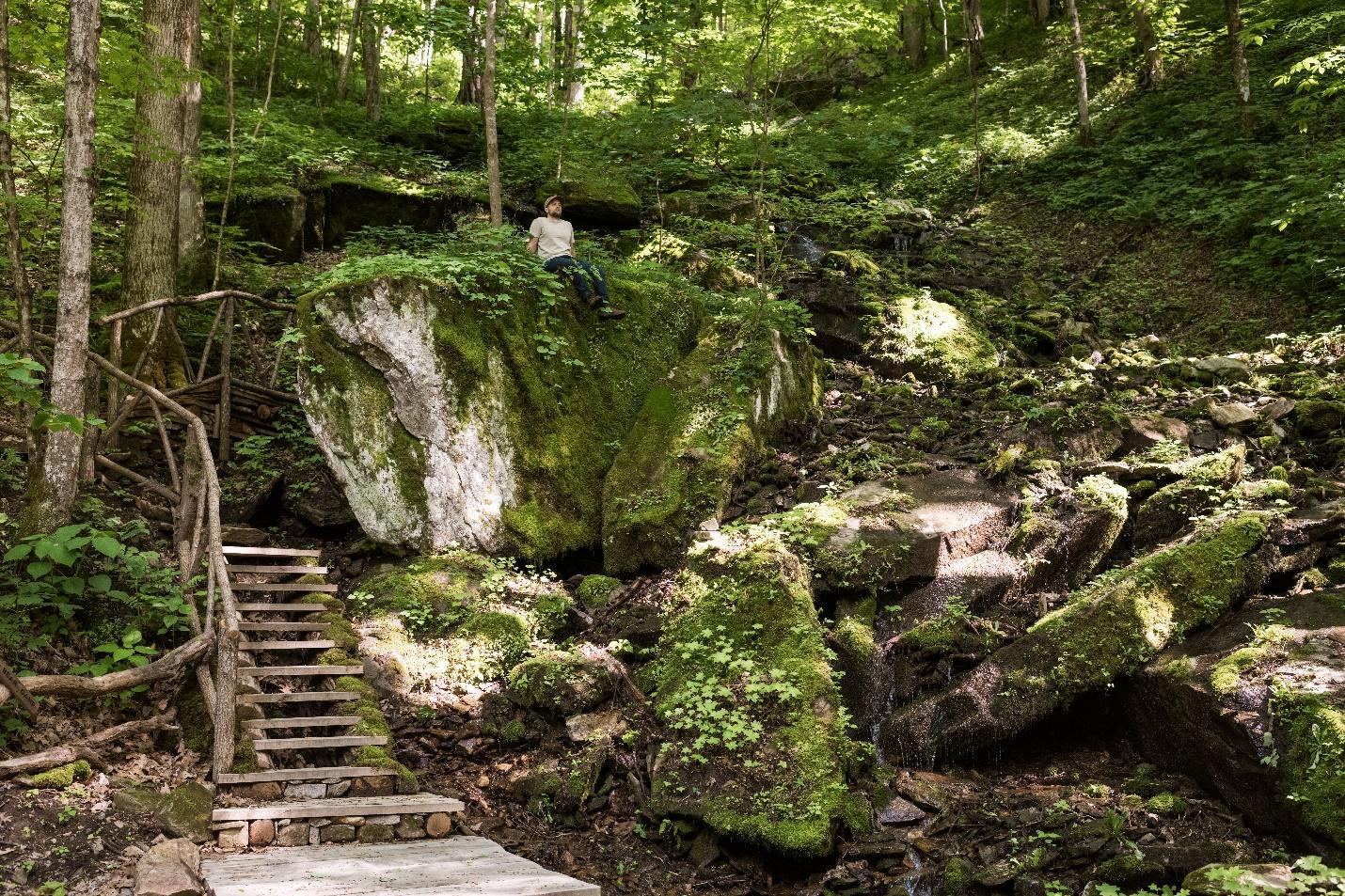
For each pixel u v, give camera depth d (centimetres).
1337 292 1092
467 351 824
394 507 827
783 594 687
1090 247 1429
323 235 1392
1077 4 2280
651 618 746
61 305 650
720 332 962
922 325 1103
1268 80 1562
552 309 905
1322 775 499
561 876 458
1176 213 1385
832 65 2455
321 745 598
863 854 551
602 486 873
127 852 464
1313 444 841
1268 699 548
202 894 422
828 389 1046
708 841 572
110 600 670
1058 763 634
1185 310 1211
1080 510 766
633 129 1576
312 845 524
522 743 669
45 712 568
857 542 748
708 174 1591
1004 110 1984
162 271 961
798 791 570
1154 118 1638
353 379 826
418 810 554
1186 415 891
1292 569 685
